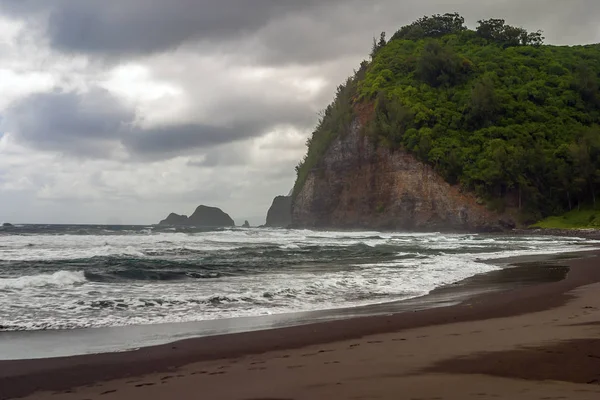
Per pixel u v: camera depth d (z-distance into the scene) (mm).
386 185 98125
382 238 56750
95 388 5980
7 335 9344
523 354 6867
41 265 20672
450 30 141250
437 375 5926
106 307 12109
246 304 12898
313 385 5703
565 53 126938
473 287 16250
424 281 17672
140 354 7742
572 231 71125
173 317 11164
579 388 5215
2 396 5750
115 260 22750
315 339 8664
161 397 5508
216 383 6012
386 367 6453
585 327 8883
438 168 92625
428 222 91125
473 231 87250
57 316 11039
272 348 8031
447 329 9211
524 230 80562
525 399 4816
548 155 92250
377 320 10453
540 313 10781
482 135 96750
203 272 19219
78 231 62969
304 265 22859
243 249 32906
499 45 130500
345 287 16078
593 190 86375
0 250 29344
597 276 18906
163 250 30141
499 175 87438
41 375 6594
